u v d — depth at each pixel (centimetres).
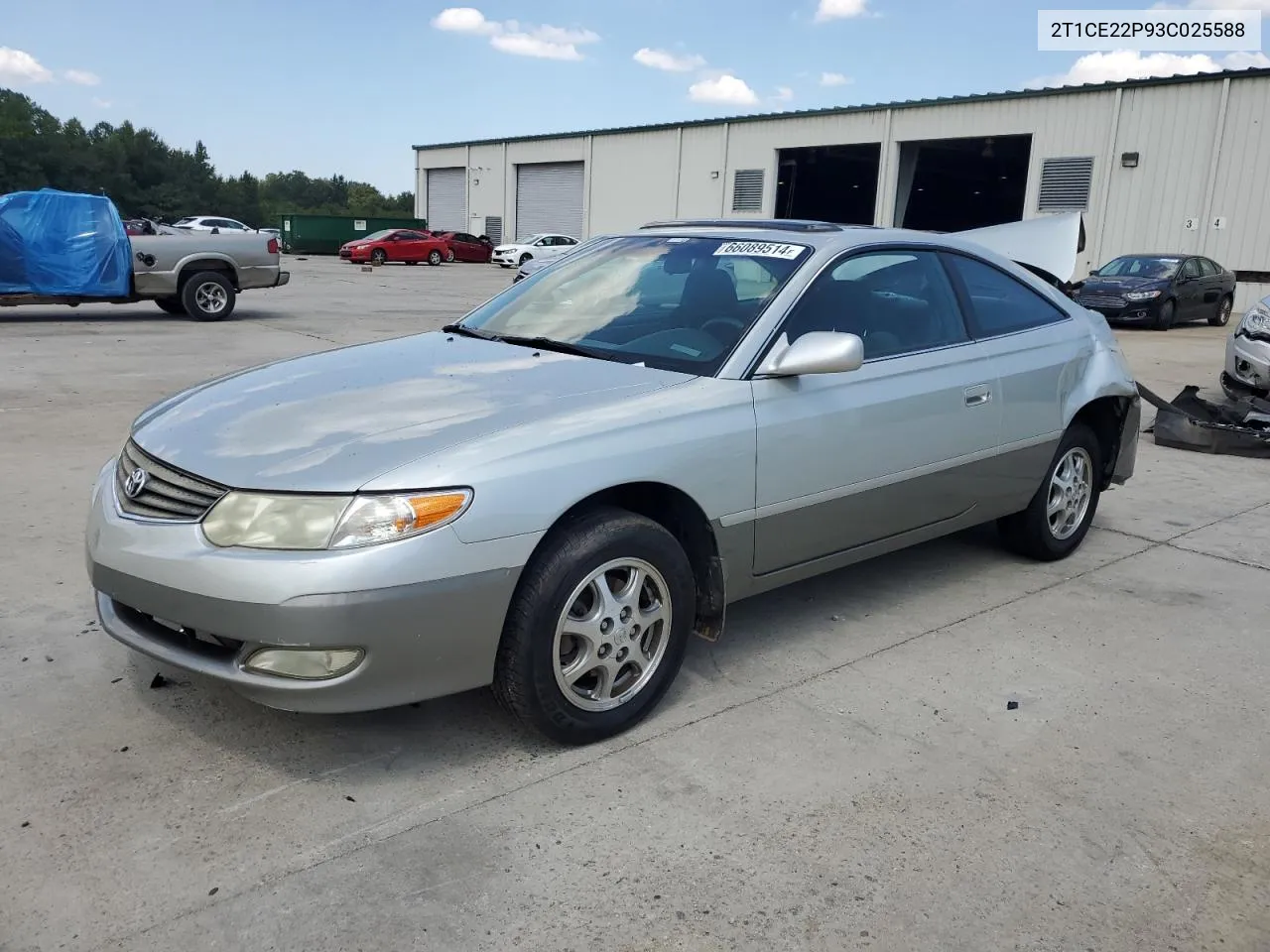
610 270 415
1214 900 249
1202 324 2053
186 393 357
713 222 436
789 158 3362
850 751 312
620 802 282
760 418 337
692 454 316
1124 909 244
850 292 383
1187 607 441
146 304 1769
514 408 303
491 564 274
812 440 352
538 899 242
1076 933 236
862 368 375
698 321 362
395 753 303
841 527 375
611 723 312
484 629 278
